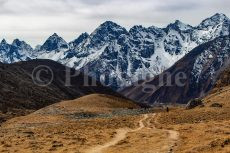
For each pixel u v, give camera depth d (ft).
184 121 295.69
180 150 171.32
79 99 558.97
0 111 597.93
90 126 292.40
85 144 199.52
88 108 473.26
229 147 161.68
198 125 254.47
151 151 173.37
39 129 290.56
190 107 405.59
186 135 213.05
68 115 421.18
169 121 305.53
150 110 445.37
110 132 242.99
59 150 184.65
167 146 183.01
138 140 206.39
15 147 195.93
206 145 169.17
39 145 199.31
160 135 221.46
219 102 391.04
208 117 301.22
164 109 453.99
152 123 301.02
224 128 229.45
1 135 262.88
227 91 465.47
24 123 378.53
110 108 479.41
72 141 207.82
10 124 394.73
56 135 236.02
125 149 182.91
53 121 375.45
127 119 338.34
